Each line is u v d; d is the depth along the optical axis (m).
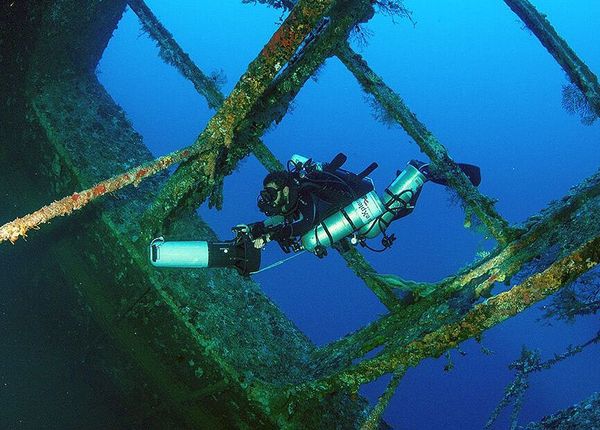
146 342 4.55
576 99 4.07
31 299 5.65
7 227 1.88
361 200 3.07
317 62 3.47
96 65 5.68
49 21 4.36
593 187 3.61
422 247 61.44
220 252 3.11
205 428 4.53
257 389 3.96
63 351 5.78
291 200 2.94
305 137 82.12
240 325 4.49
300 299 49.88
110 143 5.00
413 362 3.23
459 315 3.11
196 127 59.28
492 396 38.12
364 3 3.17
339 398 4.77
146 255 4.18
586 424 5.25
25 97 4.70
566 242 2.95
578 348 5.97
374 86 3.56
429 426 36.28
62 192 4.68
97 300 4.71
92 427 5.76
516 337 42.16
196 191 3.88
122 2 4.78
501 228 3.54
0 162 5.05
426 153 3.48
